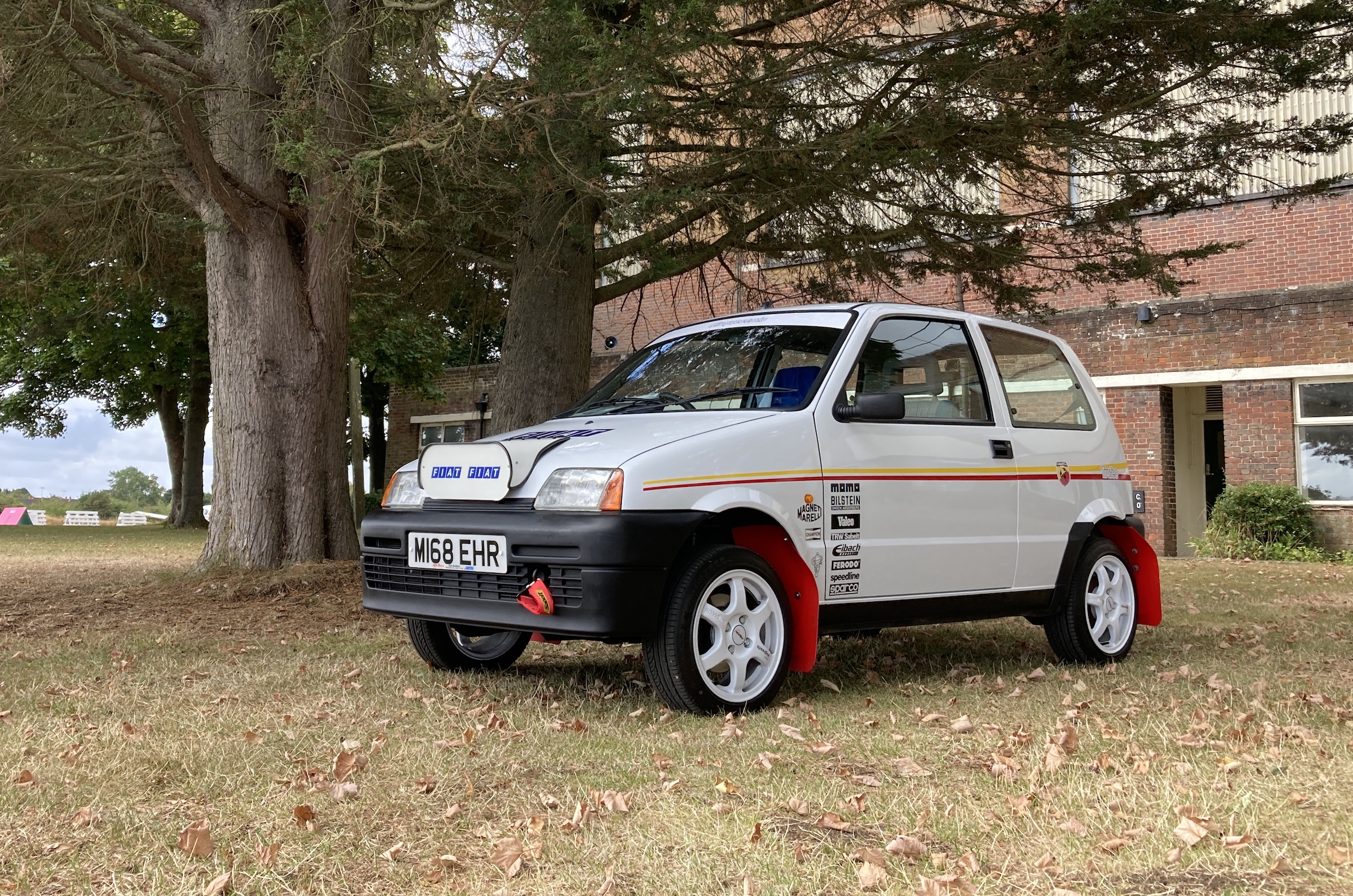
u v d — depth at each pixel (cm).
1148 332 1712
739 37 803
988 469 547
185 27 1187
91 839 284
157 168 960
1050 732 403
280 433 970
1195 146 861
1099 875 258
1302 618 820
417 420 2950
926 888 247
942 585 522
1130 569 623
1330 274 1669
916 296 1758
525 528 434
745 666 453
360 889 253
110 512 7225
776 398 499
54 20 686
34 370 2717
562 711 455
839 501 482
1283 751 372
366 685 514
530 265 1012
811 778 344
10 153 818
